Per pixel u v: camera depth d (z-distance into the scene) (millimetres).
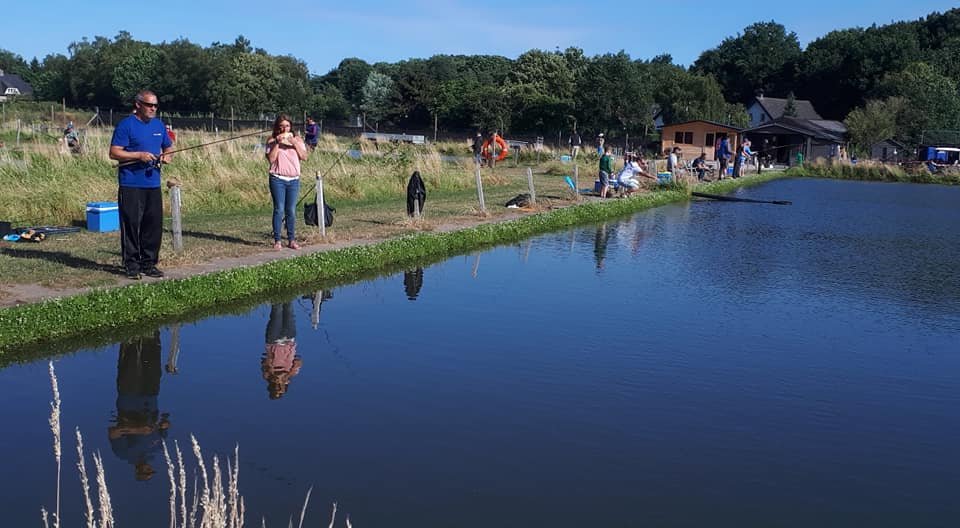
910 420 6746
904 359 8609
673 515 4859
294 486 5023
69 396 6523
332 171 22922
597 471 5430
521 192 25906
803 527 4793
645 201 25531
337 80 117312
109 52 88312
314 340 8398
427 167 26438
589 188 29422
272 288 10633
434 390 6949
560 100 73312
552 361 7938
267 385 6941
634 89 69500
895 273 14172
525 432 6066
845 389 7484
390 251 13102
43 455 5391
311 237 13906
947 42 97438
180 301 9258
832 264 14922
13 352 7555
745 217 23422
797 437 6238
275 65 79938
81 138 22734
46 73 95438
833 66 99750
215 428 5938
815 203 29688
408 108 80562
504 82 81500
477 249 15188
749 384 7500
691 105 75812
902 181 48625
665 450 5848
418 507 4812
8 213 14500
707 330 9477
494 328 9172
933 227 22391
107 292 8828
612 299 11008
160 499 4812
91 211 13742
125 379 6984
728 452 5875
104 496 3779
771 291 12055
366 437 5852
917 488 5422
